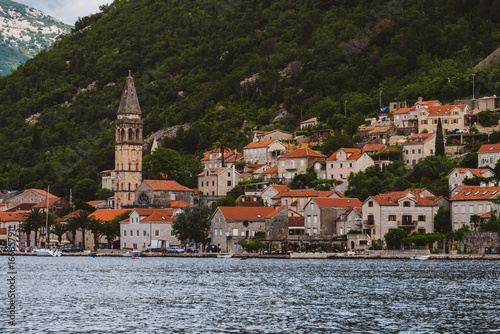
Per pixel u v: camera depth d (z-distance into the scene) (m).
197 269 177.50
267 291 129.38
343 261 196.38
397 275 153.62
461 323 96.94
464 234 197.25
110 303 115.94
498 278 146.50
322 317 101.44
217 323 97.25
